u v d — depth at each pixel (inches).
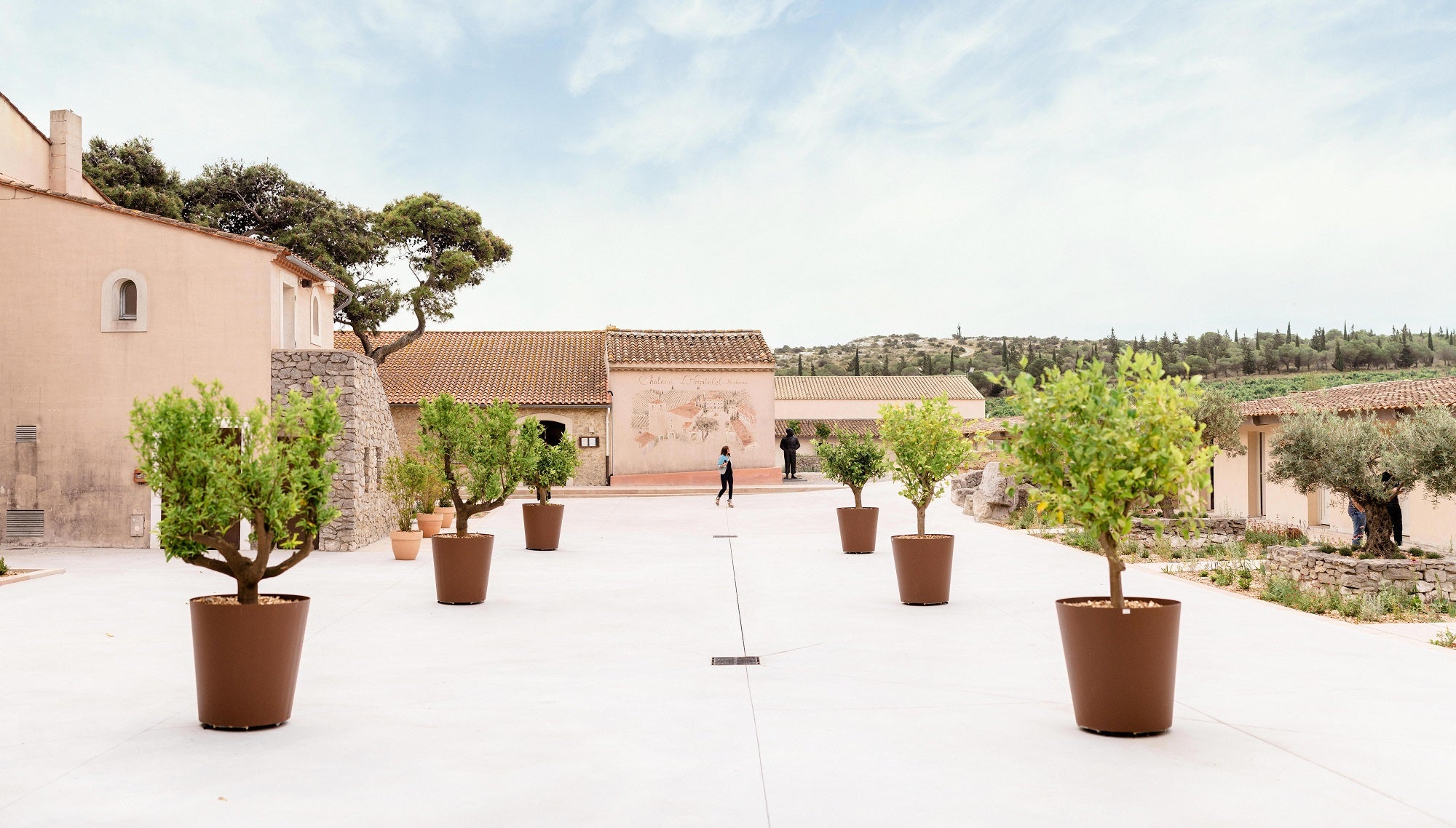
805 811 183.9
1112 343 6018.7
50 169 850.8
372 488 771.4
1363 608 434.6
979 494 922.7
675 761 215.9
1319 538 778.2
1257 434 1007.0
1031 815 180.4
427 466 762.2
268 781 202.7
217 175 1395.2
